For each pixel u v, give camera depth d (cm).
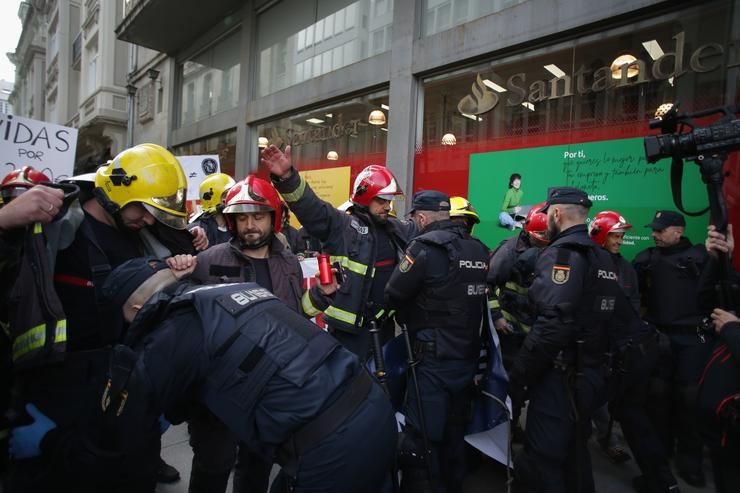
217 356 127
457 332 238
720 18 373
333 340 142
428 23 612
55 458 149
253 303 137
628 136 424
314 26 816
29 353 146
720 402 187
